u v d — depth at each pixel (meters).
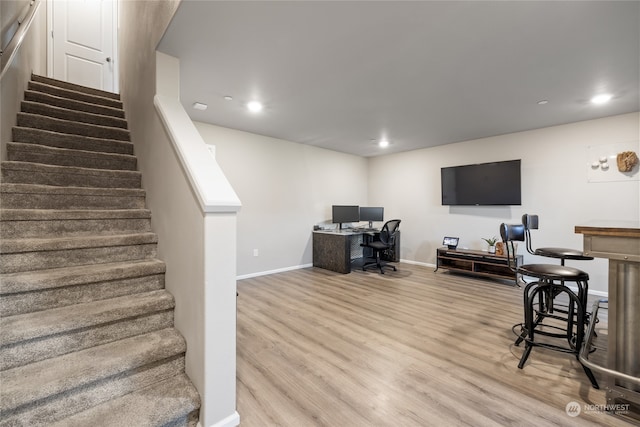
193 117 3.72
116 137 2.84
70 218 1.90
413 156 5.68
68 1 4.11
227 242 1.44
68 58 4.08
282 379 1.84
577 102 3.12
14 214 1.71
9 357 1.26
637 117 3.38
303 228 5.30
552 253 2.34
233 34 1.93
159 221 2.02
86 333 1.45
